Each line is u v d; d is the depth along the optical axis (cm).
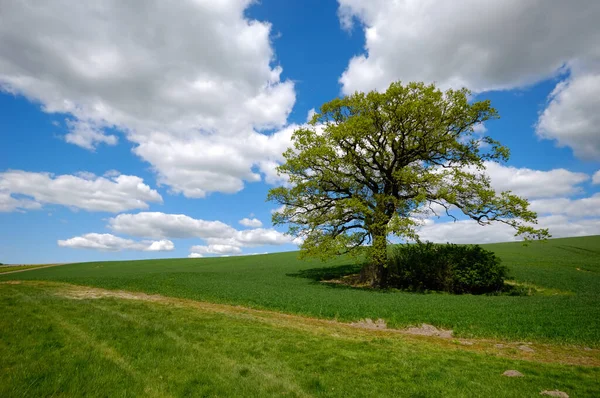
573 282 3188
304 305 2162
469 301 2292
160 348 1146
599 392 898
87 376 870
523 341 1441
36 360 952
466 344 1428
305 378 974
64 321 1410
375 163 3484
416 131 3275
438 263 3178
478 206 3039
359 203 3022
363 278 3694
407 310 1953
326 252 3300
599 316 1703
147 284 3164
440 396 871
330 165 3453
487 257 3106
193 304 2252
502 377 1004
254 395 839
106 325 1385
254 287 3050
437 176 2991
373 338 1471
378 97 3250
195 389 852
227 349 1204
